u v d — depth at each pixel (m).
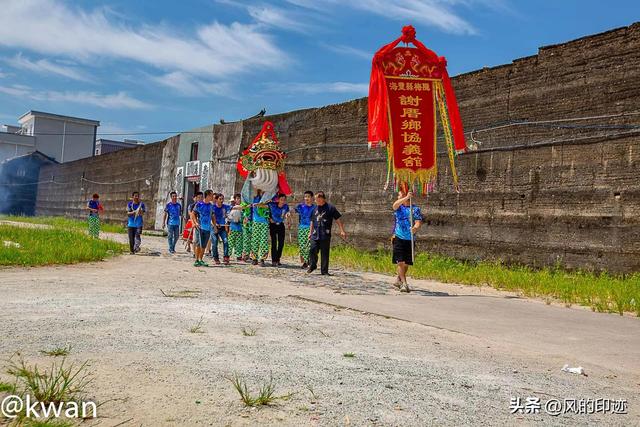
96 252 13.62
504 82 14.36
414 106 11.09
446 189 15.64
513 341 6.12
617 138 11.96
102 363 4.18
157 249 18.50
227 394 3.65
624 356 5.60
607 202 12.04
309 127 21.38
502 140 14.30
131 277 10.07
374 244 18.28
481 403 3.80
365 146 18.89
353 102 19.47
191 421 3.19
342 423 3.28
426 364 4.78
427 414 3.51
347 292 9.72
